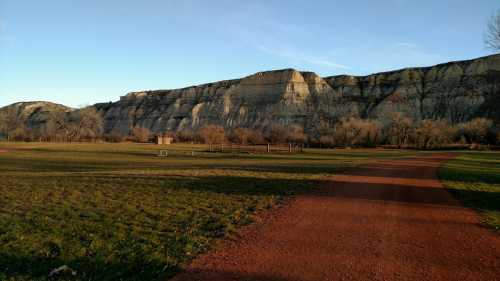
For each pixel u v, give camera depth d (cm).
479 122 9488
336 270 707
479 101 12438
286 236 932
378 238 920
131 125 18350
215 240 895
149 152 6319
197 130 14738
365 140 10094
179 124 16600
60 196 1535
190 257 776
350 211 1236
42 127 14575
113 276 682
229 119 15600
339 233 962
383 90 15250
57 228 1005
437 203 1401
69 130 12838
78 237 923
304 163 3428
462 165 3281
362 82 16138
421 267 726
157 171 2547
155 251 811
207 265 732
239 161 3969
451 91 13388
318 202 1393
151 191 1648
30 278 680
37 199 1469
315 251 816
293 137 10956
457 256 793
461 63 14350
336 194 1574
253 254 795
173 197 1496
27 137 12625
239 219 1112
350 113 14388
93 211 1231
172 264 736
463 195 1586
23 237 920
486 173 2525
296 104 15100
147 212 1211
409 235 951
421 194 1597
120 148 7619
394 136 10200
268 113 15075
